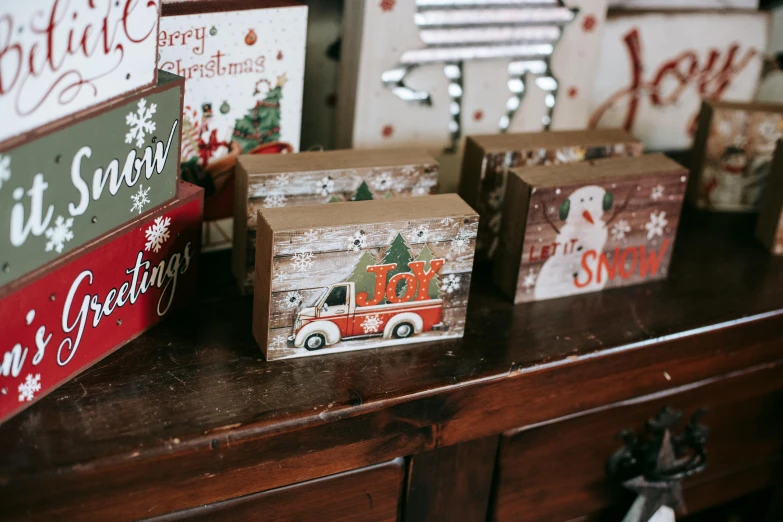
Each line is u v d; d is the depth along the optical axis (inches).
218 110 39.7
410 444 35.8
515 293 41.0
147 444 29.6
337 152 40.1
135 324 35.3
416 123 47.1
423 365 36.0
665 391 42.8
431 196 36.6
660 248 43.6
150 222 33.9
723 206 53.0
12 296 27.8
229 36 38.3
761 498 53.4
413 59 45.2
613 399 40.7
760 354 44.4
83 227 30.2
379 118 46.0
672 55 55.3
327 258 33.5
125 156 31.1
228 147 41.1
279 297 33.6
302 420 32.2
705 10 54.8
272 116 41.6
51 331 30.3
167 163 33.8
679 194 42.1
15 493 27.5
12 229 26.9
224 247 44.0
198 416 31.4
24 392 30.0
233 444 31.2
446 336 37.9
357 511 36.4
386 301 35.6
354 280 34.5
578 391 39.2
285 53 40.3
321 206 34.7
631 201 41.1
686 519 58.7
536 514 42.6
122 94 29.9
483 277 43.8
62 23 26.2
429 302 36.5
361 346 36.4
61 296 30.2
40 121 26.7
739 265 47.2
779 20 57.3
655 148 58.5
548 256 40.7
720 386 44.6
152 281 35.4
